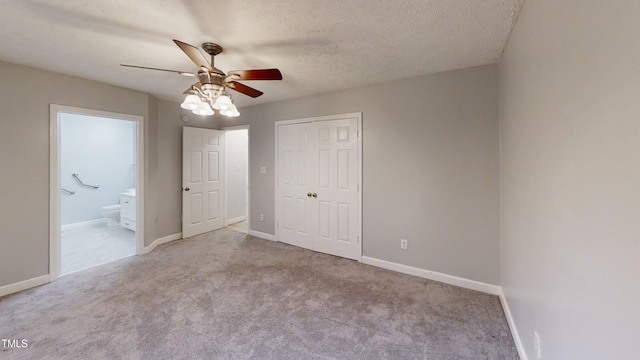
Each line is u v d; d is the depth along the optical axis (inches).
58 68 107.7
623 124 27.7
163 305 92.8
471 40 83.5
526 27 62.4
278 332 78.6
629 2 26.5
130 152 227.9
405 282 111.6
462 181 107.2
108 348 71.2
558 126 44.6
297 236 158.6
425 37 81.9
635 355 26.0
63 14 69.8
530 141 59.9
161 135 159.3
